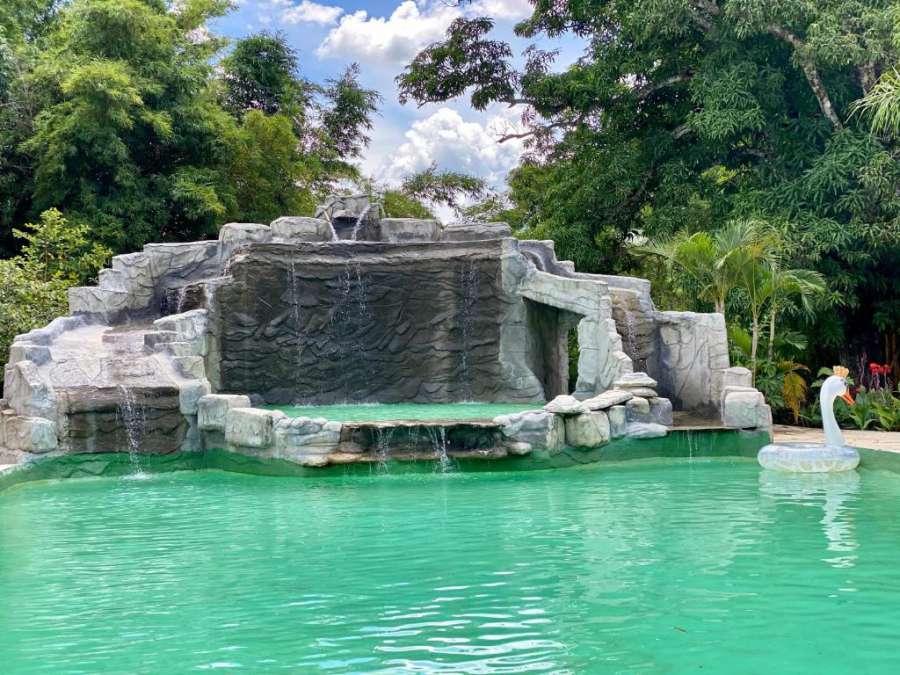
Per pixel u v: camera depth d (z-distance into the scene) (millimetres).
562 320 17766
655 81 23016
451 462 12281
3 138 23781
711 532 8391
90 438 12602
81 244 20734
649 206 25172
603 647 5238
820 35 17516
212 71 26562
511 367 17000
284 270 16656
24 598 6500
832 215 18344
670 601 6164
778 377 16938
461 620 5797
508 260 17000
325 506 10125
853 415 16734
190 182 23922
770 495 10445
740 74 19281
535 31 26812
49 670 5020
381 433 12250
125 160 23484
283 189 28906
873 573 6840
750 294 16656
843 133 17797
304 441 12188
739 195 19344
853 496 10328
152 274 17469
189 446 13125
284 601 6312
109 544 8297
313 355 16750
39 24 28203
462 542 8125
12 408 12852
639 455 13383
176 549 8039
